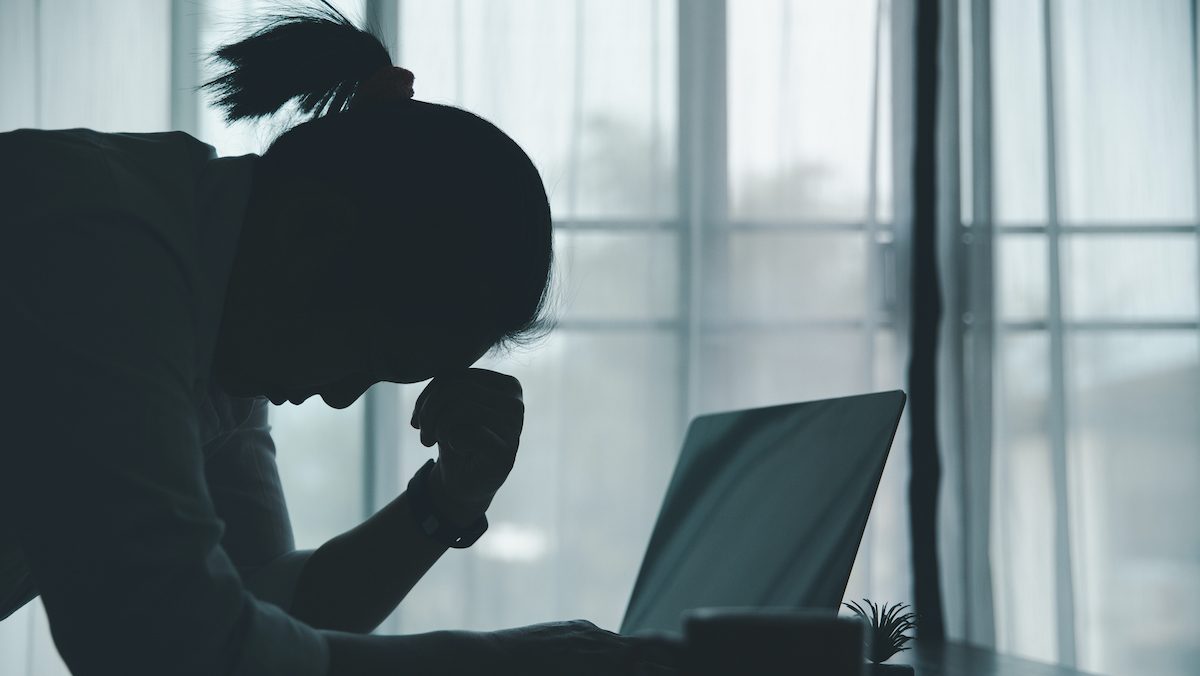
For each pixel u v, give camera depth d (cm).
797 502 83
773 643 44
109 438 58
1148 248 242
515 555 228
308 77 81
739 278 238
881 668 73
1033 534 235
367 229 69
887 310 239
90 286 60
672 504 108
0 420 58
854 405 82
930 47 235
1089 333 241
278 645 60
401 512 89
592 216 235
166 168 69
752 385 236
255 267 71
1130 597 235
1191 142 243
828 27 240
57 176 63
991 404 232
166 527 57
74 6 230
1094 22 246
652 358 234
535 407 231
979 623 227
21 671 217
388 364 74
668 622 93
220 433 88
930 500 226
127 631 56
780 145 239
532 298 73
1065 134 245
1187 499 238
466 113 74
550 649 69
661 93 237
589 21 237
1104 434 239
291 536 99
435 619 224
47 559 57
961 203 237
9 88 228
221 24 223
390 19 228
